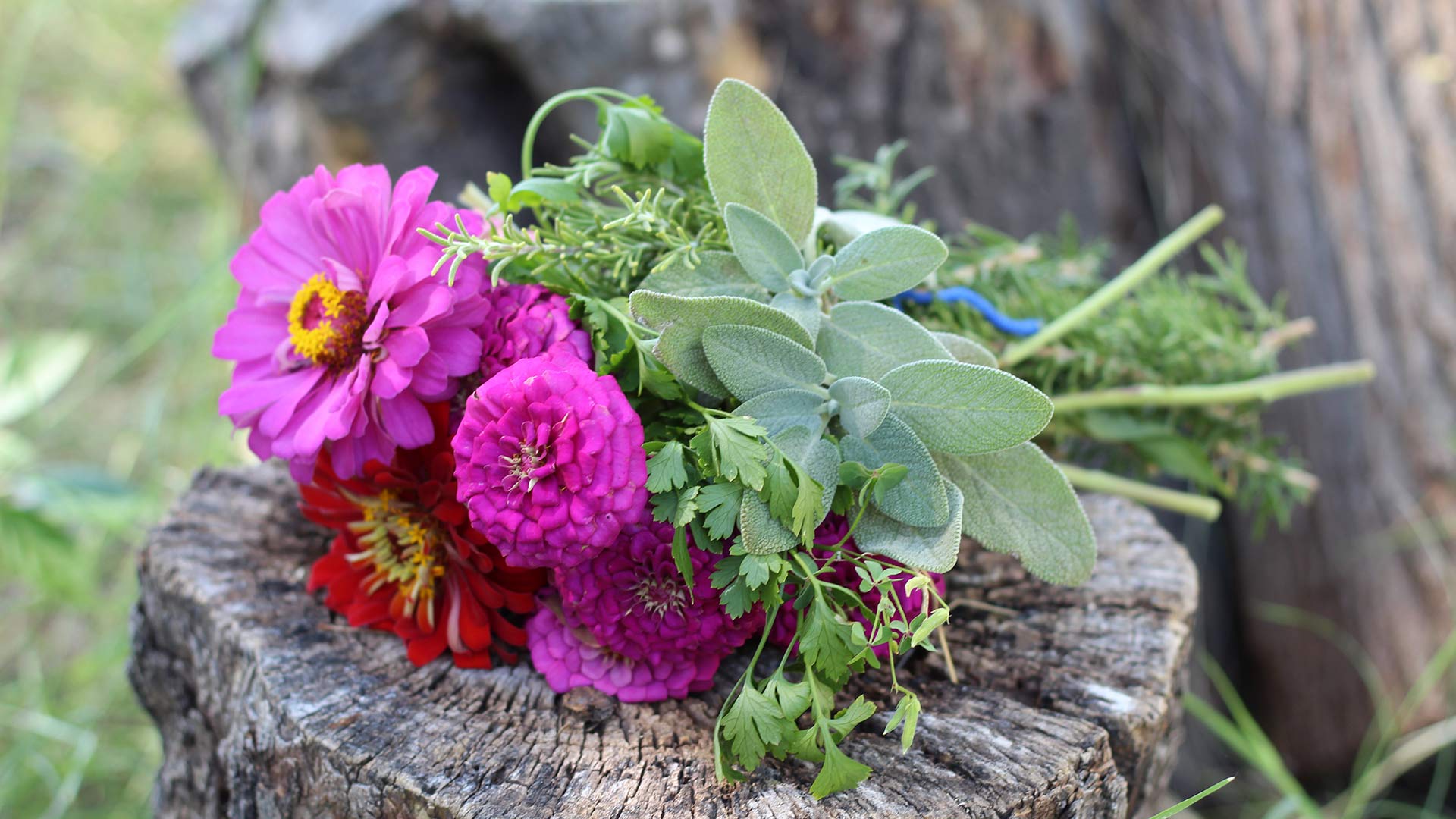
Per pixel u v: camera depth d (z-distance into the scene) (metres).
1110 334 1.00
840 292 0.83
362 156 1.32
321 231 0.86
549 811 0.79
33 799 1.24
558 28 1.18
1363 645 1.24
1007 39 1.20
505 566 0.84
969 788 0.81
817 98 1.22
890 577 0.83
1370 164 1.16
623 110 0.86
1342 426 1.21
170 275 2.10
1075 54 1.21
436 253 0.83
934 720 0.84
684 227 0.88
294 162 1.44
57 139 2.41
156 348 2.01
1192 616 0.90
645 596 0.82
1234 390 1.00
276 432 0.84
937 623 0.78
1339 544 1.24
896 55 1.20
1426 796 1.27
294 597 0.90
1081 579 0.82
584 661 0.84
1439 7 1.13
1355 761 1.29
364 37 1.22
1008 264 0.99
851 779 0.79
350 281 0.84
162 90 2.47
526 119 1.34
